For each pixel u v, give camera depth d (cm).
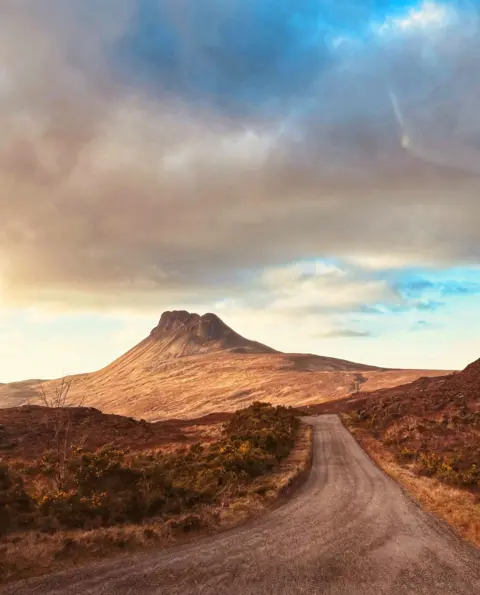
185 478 2800
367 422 7475
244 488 2578
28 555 1241
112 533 1468
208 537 1623
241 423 6762
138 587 1085
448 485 2950
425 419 6456
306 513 2108
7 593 1022
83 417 6494
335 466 3884
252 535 1664
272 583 1159
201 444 5462
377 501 2425
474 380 8931
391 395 10262
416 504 2361
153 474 2180
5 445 4953
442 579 1231
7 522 1495
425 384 11294
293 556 1402
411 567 1327
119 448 5266
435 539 1664
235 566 1281
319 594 1100
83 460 2216
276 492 2553
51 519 1563
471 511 2062
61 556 1276
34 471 2461
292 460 4097
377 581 1202
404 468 3706
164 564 1268
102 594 1031
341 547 1524
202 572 1217
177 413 19275
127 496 1886
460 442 5016
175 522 1684
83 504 1705
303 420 8412
